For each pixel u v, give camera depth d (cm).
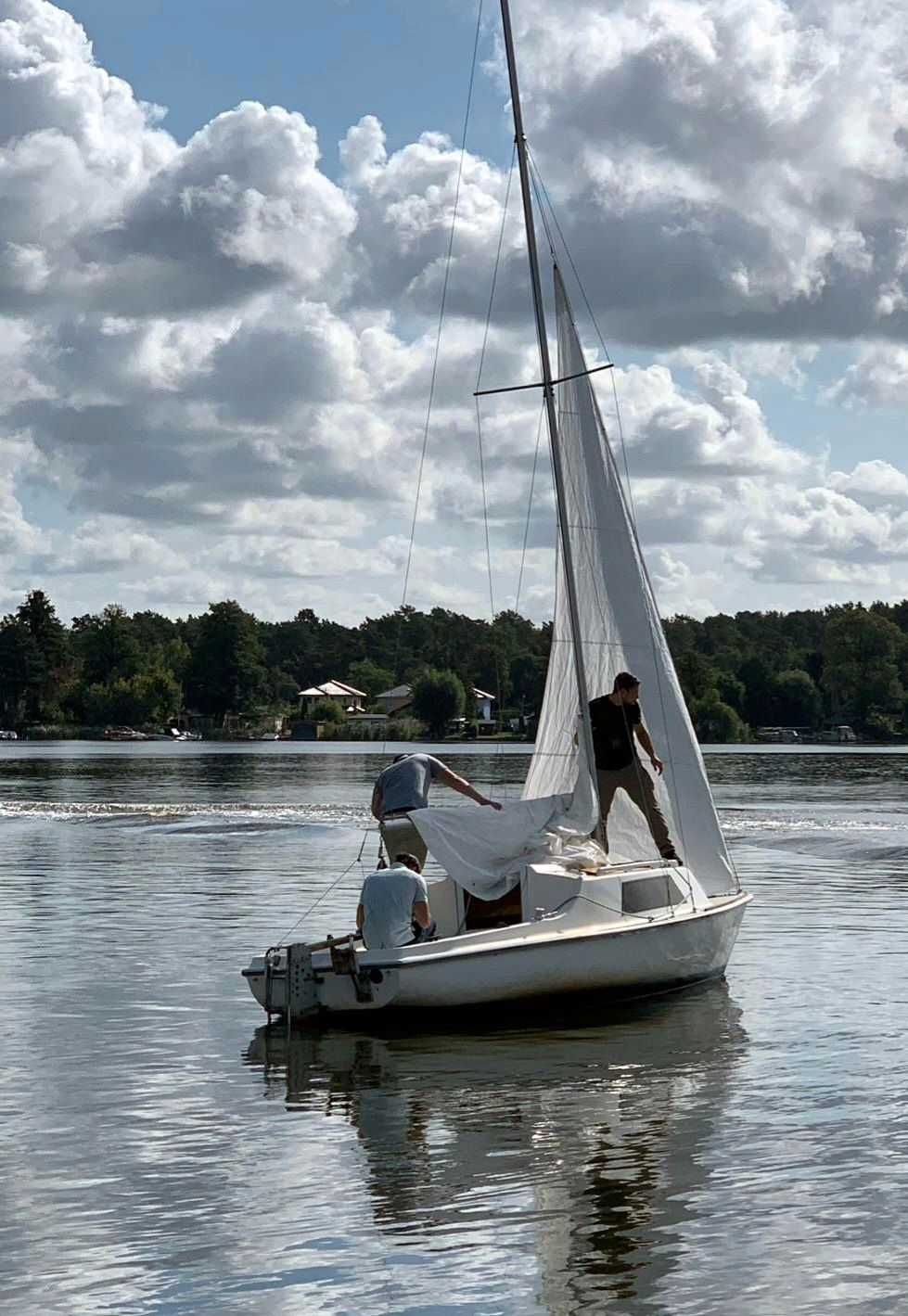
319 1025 2239
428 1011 2191
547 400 2591
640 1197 1423
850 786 10175
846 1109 1744
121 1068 1977
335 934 3180
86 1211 1395
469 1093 1833
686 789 2678
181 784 10569
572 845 2478
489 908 2420
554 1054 2058
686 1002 2441
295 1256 1282
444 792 8700
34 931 3244
